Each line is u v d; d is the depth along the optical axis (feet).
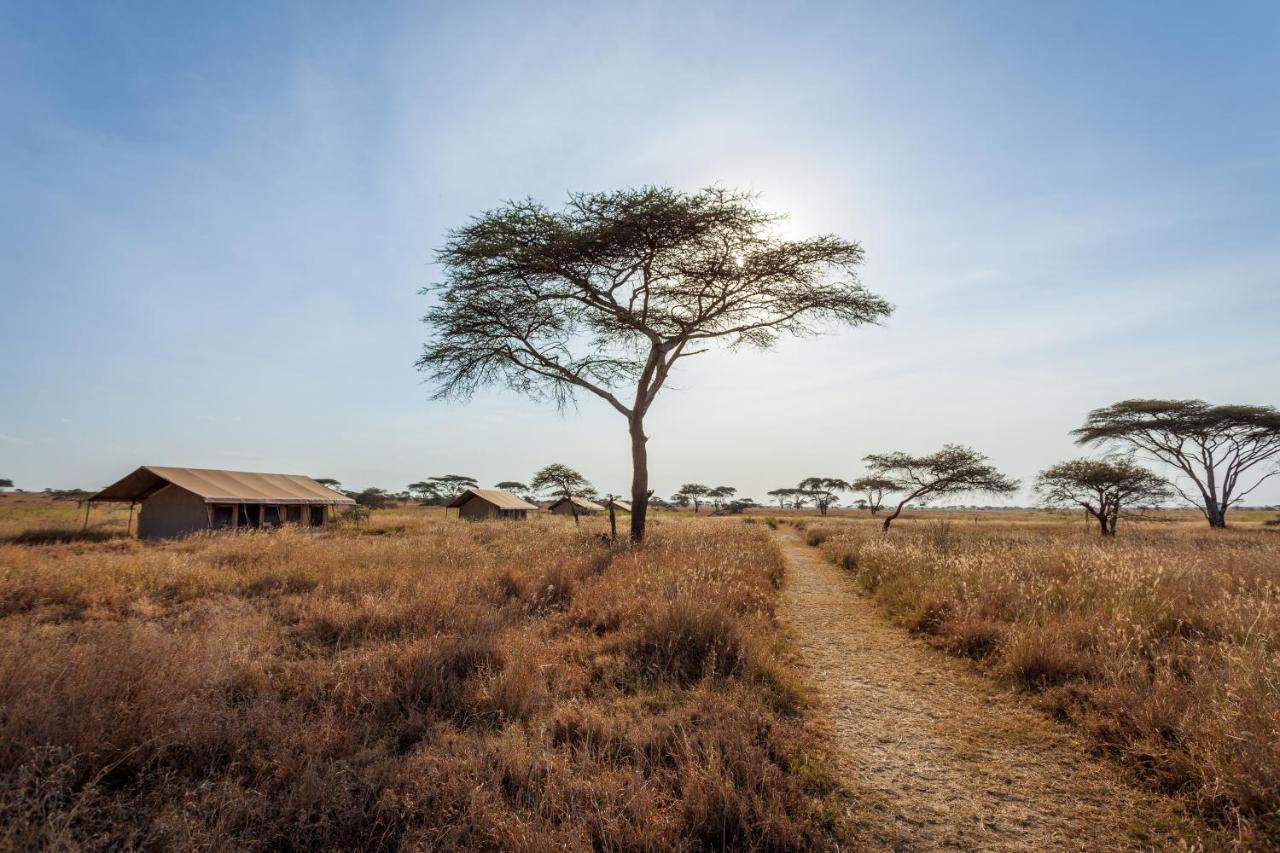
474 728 14.06
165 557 38.75
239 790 10.94
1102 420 127.65
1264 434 116.78
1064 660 18.40
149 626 19.10
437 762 12.04
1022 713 16.34
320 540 55.67
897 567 38.63
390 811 10.56
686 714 14.82
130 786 11.25
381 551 42.68
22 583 28.04
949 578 31.27
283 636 21.83
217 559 39.52
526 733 13.96
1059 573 30.94
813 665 20.93
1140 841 10.52
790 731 14.46
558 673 17.92
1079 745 14.25
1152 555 33.60
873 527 104.63
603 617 24.11
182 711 12.90
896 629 26.68
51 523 93.15
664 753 13.12
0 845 8.77
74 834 9.53
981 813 11.41
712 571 30.71
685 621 20.76
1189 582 25.91
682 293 59.00
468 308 57.31
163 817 9.96
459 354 59.36
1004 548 43.39
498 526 90.17
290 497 98.32
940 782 12.59
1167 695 14.62
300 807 10.46
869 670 20.47
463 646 18.47
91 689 12.71
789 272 54.95
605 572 34.12
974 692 18.15
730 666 19.01
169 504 85.76
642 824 10.42
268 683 16.16
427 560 39.34
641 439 59.11
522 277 54.65
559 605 27.35
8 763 10.80
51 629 21.26
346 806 10.58
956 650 22.35
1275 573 28.68
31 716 11.52
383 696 15.28
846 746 14.26
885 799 11.88
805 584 40.37
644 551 43.55
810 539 81.97
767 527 115.96
